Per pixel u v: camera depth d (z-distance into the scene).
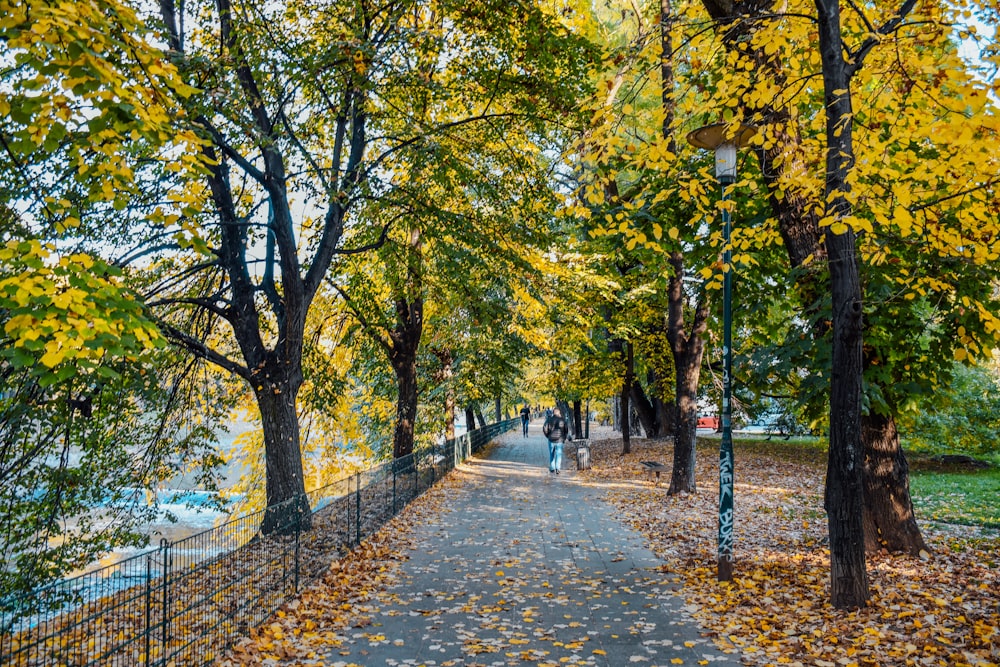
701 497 16.39
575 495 18.50
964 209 7.61
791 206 9.80
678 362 17.19
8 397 9.38
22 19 5.32
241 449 18.77
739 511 14.72
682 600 8.36
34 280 5.64
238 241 12.59
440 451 21.83
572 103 12.59
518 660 6.47
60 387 9.68
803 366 9.95
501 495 18.55
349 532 11.33
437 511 15.87
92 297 5.77
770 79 8.57
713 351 25.05
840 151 7.27
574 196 11.25
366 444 23.47
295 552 8.85
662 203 12.71
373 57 10.94
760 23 8.75
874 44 7.43
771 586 8.64
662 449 28.70
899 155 7.88
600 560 10.66
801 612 7.43
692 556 10.67
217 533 6.92
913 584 8.17
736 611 7.75
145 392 11.54
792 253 9.95
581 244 19.09
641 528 13.32
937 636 6.34
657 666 6.22
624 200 13.32
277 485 12.74
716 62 10.54
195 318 13.84
